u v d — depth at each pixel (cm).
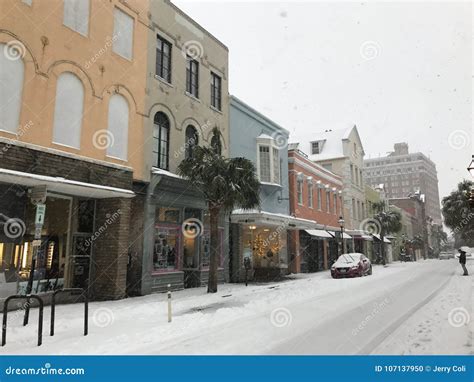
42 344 651
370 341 673
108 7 1274
